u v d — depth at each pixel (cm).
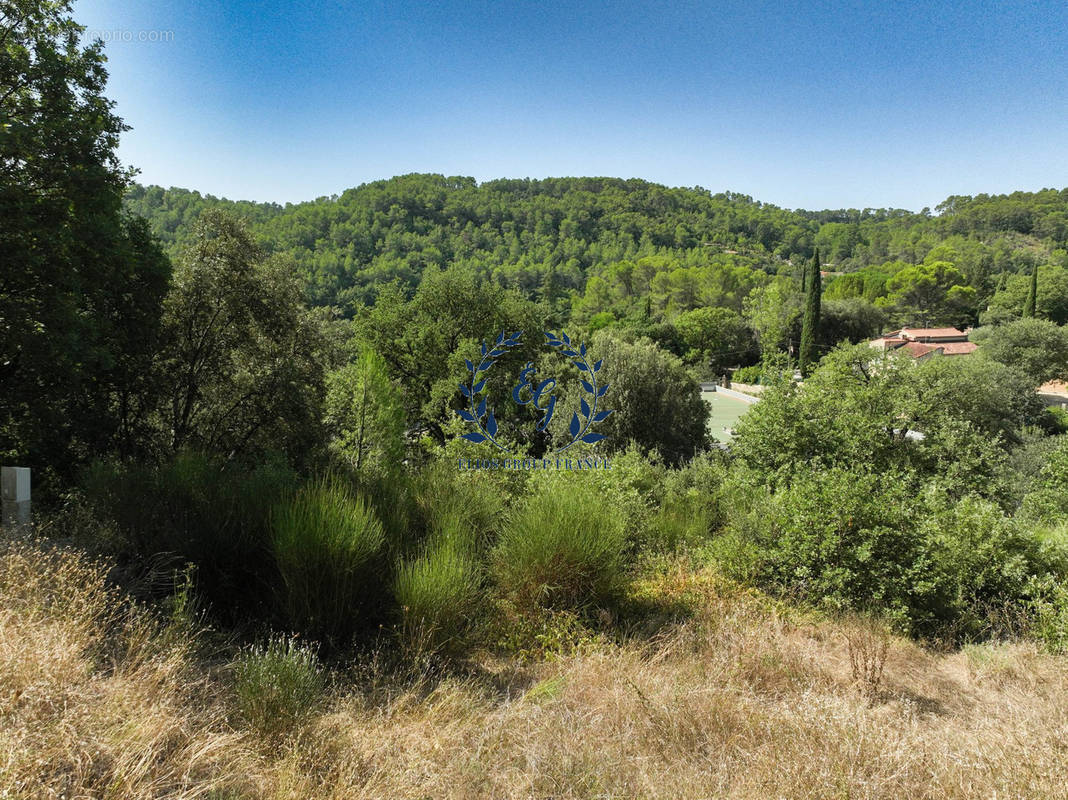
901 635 500
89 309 987
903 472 840
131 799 197
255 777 225
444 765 253
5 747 190
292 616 371
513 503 643
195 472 512
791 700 318
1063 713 321
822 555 552
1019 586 566
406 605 376
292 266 1505
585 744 267
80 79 928
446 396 1869
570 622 426
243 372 1359
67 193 873
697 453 1920
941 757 254
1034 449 1831
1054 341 3494
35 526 418
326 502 414
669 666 374
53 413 908
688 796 233
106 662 281
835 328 5644
